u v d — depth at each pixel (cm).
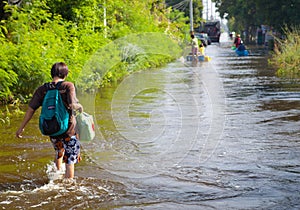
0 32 1947
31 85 1936
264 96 2100
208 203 828
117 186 925
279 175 975
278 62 3850
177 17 7150
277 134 1334
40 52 2006
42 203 840
